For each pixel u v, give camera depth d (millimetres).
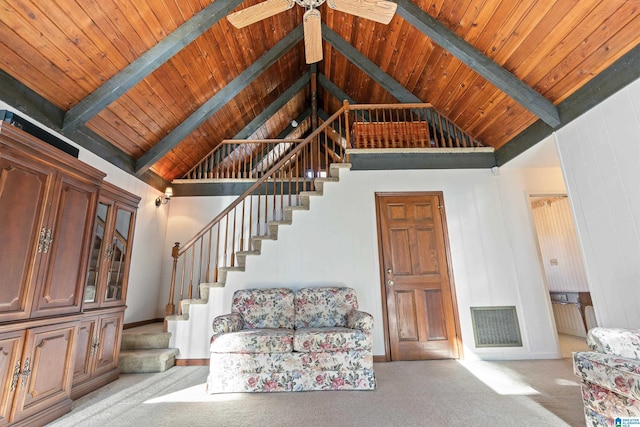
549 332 3768
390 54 4367
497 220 4090
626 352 1824
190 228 5297
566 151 2941
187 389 2809
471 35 3133
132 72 3072
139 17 2848
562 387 2715
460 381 2906
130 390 2770
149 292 4699
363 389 2736
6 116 2023
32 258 2047
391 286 3906
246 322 3412
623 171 2379
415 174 4230
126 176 4133
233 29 3930
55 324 2205
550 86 2951
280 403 2463
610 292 2480
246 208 5383
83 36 2635
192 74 3893
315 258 3965
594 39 2447
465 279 3922
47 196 2184
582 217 2738
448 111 4367
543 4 2521
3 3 2160
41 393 2076
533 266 3947
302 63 5758
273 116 6391
